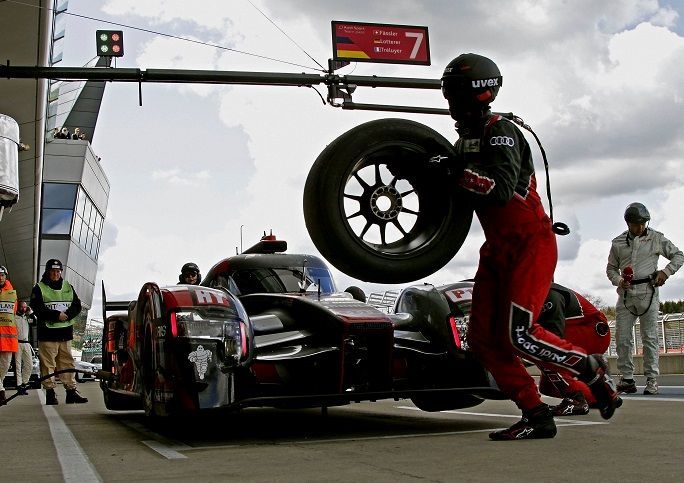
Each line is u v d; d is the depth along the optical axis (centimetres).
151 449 397
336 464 321
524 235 375
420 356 459
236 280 530
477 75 375
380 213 407
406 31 1072
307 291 518
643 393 682
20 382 1146
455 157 374
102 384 707
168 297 418
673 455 318
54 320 838
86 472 317
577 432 409
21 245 3353
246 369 423
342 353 417
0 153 596
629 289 684
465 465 307
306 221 409
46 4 1281
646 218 682
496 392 441
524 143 381
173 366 400
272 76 1021
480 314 394
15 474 317
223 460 345
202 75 1009
